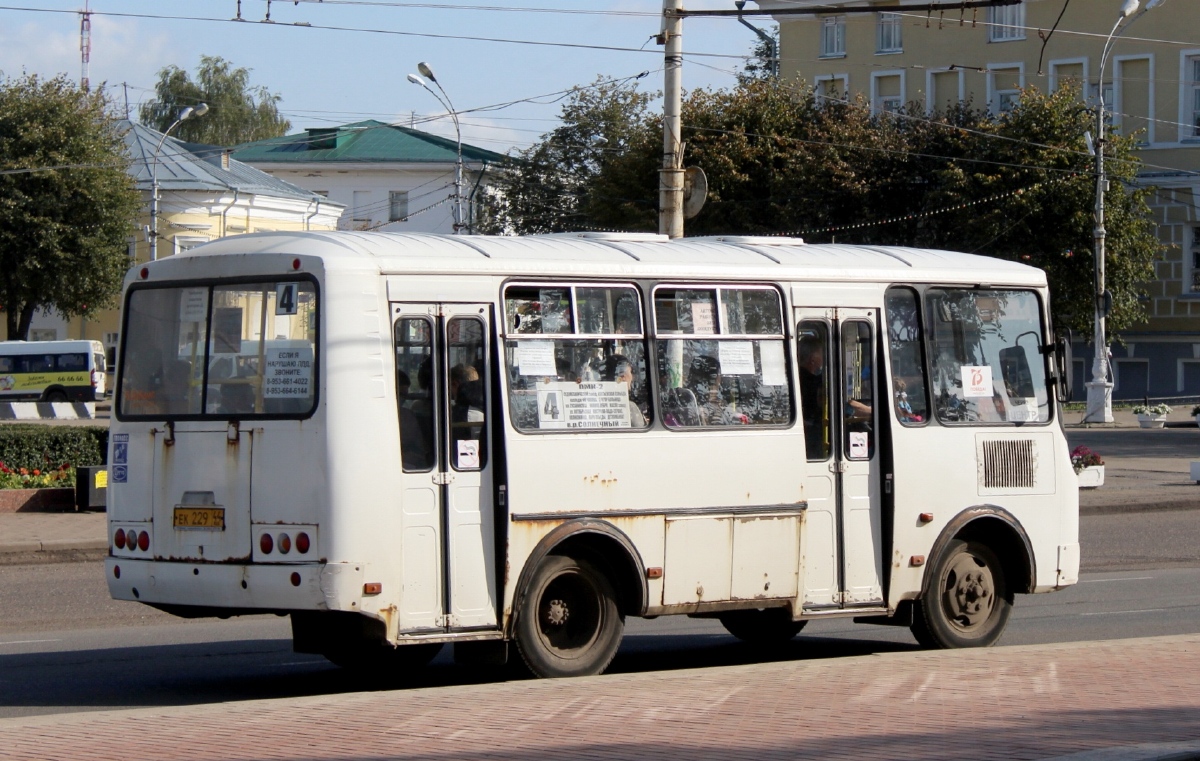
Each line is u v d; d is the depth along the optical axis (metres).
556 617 9.59
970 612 11.50
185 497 9.31
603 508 9.69
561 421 9.59
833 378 10.81
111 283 54.41
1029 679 8.99
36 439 22.78
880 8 18.69
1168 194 50.91
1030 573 11.66
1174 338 51.19
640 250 10.24
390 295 9.06
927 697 8.33
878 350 11.01
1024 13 53.75
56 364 54.97
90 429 23.33
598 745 6.98
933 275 11.37
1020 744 6.99
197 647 11.77
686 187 19.98
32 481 21.94
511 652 9.58
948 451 11.27
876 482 10.95
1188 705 8.08
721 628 13.40
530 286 9.55
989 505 11.48
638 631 13.20
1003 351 11.75
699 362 10.21
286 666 10.91
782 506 10.46
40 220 52.09
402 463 9.00
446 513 9.12
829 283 10.84
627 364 9.90
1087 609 14.28
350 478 8.77
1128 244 44.59
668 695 8.38
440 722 7.55
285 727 7.42
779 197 44.75
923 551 11.12
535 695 8.40
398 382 9.06
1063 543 11.91
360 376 8.88
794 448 10.54
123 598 9.62
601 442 9.70
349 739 7.12
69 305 54.19
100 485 21.17
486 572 9.26
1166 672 9.27
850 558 10.79
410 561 8.98
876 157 44.62
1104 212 43.66
